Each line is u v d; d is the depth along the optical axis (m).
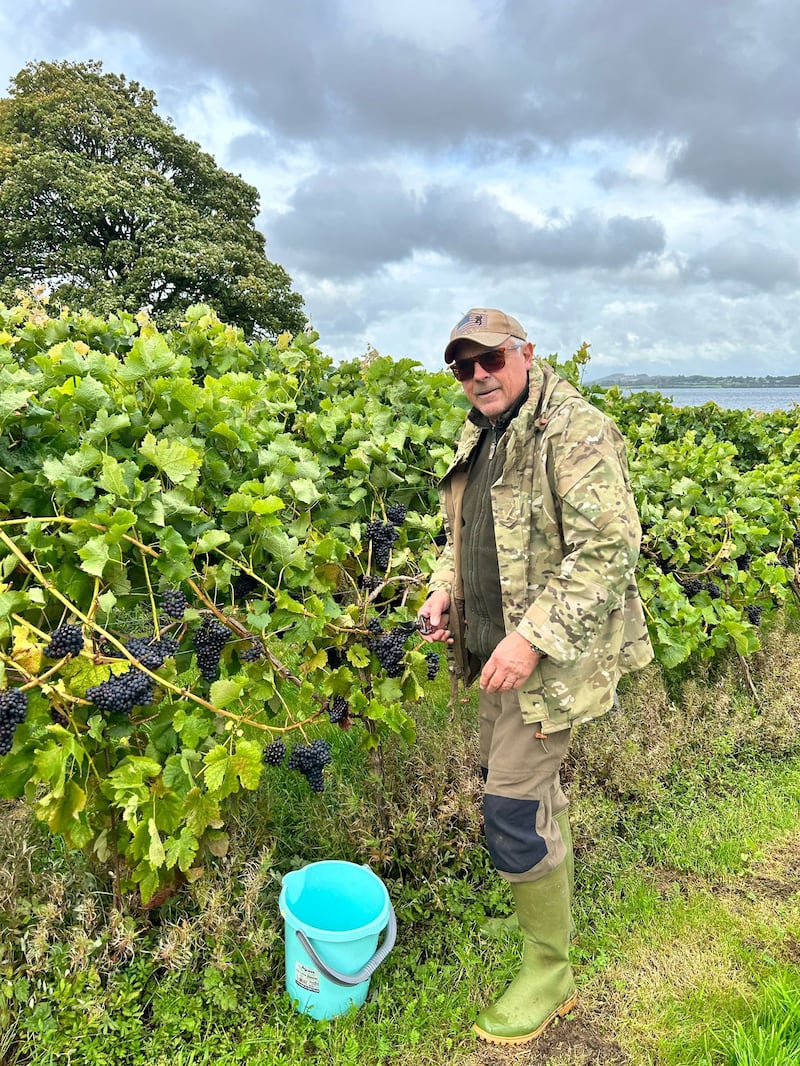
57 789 1.91
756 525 4.95
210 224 26.17
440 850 2.90
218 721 2.40
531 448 2.20
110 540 2.09
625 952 2.63
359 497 3.15
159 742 2.26
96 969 2.19
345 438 3.27
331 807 3.00
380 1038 2.21
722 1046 2.18
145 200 24.58
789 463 6.57
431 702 4.05
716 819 3.45
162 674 2.18
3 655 1.86
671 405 7.12
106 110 26.47
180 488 2.35
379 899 2.40
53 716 2.05
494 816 2.22
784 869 3.13
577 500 2.05
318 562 2.75
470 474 2.63
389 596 3.13
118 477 2.12
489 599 2.43
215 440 2.73
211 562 2.50
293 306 27.94
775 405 8.57
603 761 3.51
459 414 3.63
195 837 2.22
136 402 2.49
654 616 4.03
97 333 3.70
